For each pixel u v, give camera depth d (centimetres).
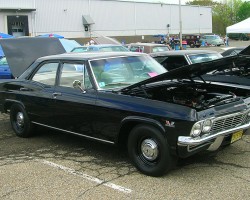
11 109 702
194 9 6116
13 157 586
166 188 448
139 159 497
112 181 476
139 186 457
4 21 3769
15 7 3784
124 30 4966
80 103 547
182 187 448
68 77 586
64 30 4244
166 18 5581
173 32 5719
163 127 452
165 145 457
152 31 5375
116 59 580
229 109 479
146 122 468
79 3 4362
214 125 461
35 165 545
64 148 623
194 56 911
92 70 549
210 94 545
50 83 619
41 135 709
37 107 635
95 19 4572
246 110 501
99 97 527
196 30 6216
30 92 646
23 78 677
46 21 4066
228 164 518
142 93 508
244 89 564
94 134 545
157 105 465
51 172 515
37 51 847
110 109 507
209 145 463
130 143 500
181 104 470
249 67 631
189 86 568
